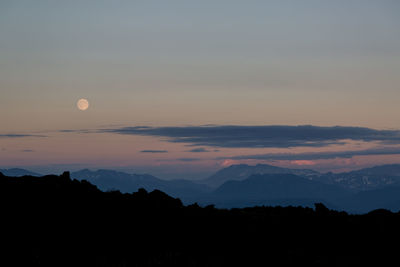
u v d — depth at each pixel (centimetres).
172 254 6612
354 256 6819
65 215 7344
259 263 6506
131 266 6125
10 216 7038
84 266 6088
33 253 6206
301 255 6750
